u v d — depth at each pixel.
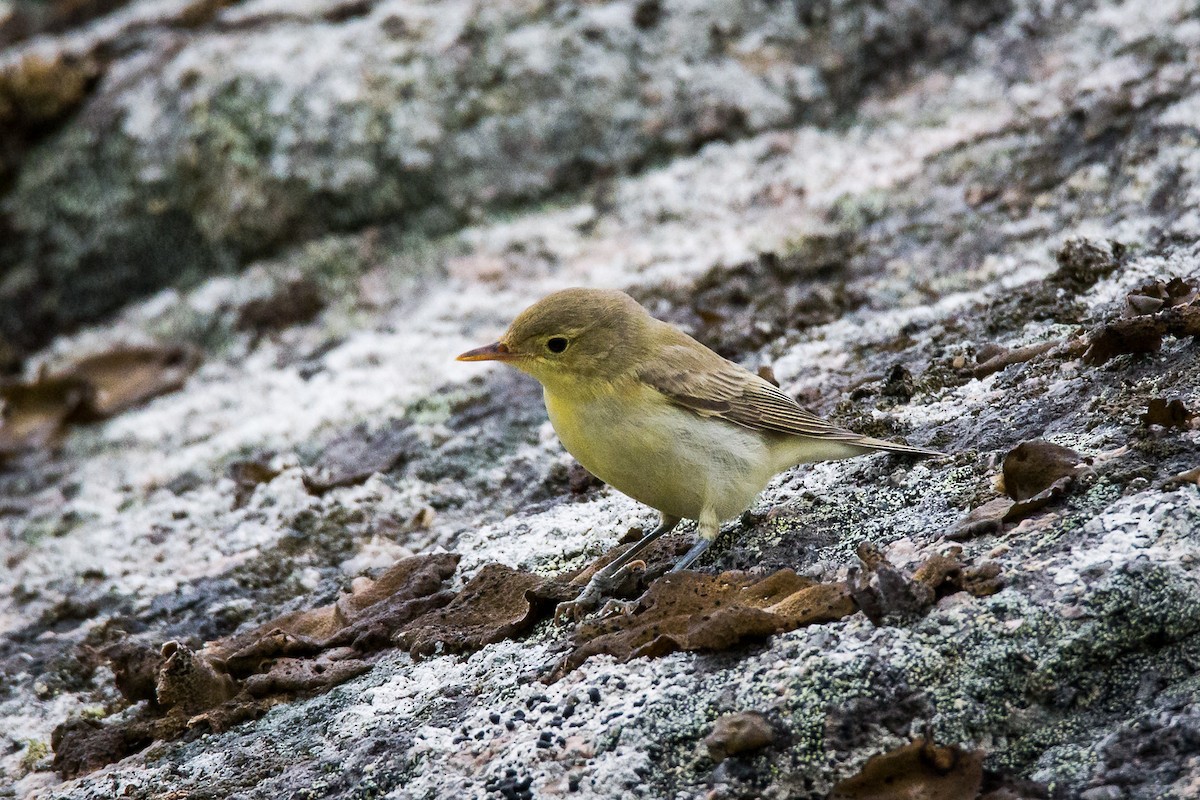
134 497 12.67
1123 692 6.05
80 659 9.89
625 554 8.49
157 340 15.93
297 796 6.85
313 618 9.34
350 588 9.87
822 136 16.12
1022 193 13.49
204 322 15.92
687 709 6.43
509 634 8.16
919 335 11.34
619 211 15.74
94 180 17.14
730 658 6.76
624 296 8.66
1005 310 10.84
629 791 6.11
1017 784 5.75
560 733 6.61
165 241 16.97
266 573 10.70
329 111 16.42
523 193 16.36
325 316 15.56
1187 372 8.39
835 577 7.46
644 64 16.69
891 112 16.12
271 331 15.67
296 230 16.45
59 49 18.27
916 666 6.21
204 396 14.63
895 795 5.80
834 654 6.37
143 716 8.64
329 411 13.25
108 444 14.06
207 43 17.59
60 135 17.45
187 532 11.73
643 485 8.44
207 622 10.10
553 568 9.08
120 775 7.70
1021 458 7.54
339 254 16.16
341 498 11.53
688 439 8.22
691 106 16.53
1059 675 6.10
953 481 8.25
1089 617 6.21
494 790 6.35
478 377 13.20
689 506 8.47
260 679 8.34
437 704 7.45
